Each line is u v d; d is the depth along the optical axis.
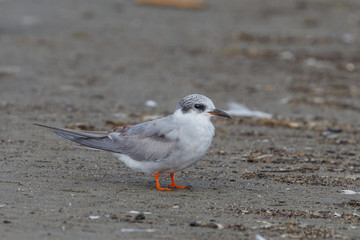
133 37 25.33
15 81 18.11
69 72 19.73
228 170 10.61
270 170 10.66
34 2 31.86
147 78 19.47
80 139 9.53
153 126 9.27
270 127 14.37
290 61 21.84
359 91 18.47
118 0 32.97
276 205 8.58
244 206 8.46
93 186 9.13
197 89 18.27
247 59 22.23
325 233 7.38
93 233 6.94
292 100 17.33
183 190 9.23
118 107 15.75
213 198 8.81
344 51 22.98
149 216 7.75
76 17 28.81
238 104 16.56
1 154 10.80
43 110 14.94
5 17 28.09
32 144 11.68
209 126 9.16
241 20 28.52
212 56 22.62
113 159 10.96
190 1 31.58
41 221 7.28
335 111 16.30
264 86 18.88
